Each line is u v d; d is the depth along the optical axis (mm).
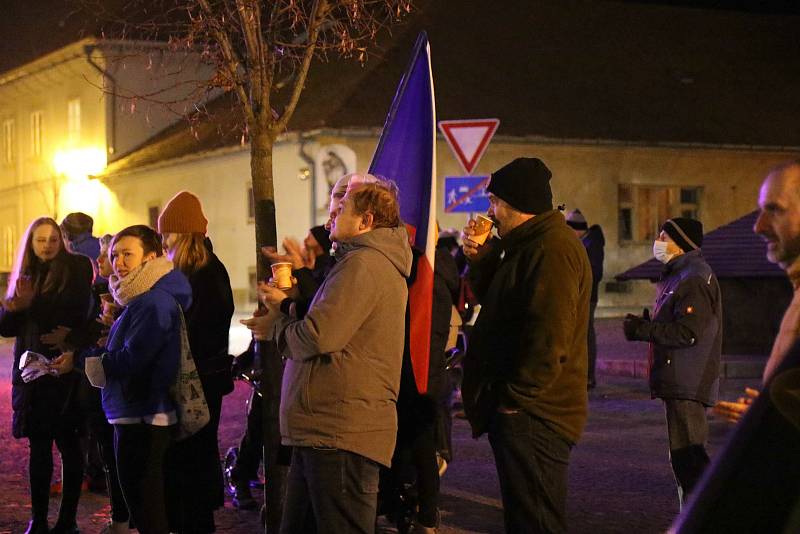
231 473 8070
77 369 6695
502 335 5176
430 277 6160
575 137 30469
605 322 27531
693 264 7027
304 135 28328
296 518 5020
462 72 31531
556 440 5117
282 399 4926
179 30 7273
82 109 37594
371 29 7391
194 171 33688
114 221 37438
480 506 8133
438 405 6980
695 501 2162
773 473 2061
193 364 6109
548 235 5156
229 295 6785
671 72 35031
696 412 6957
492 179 5363
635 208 32188
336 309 4707
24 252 7180
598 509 8023
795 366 2133
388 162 6445
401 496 6594
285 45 6770
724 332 17766
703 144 32094
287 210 29531
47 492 7191
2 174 44188
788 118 34688
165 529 6094
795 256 3531
